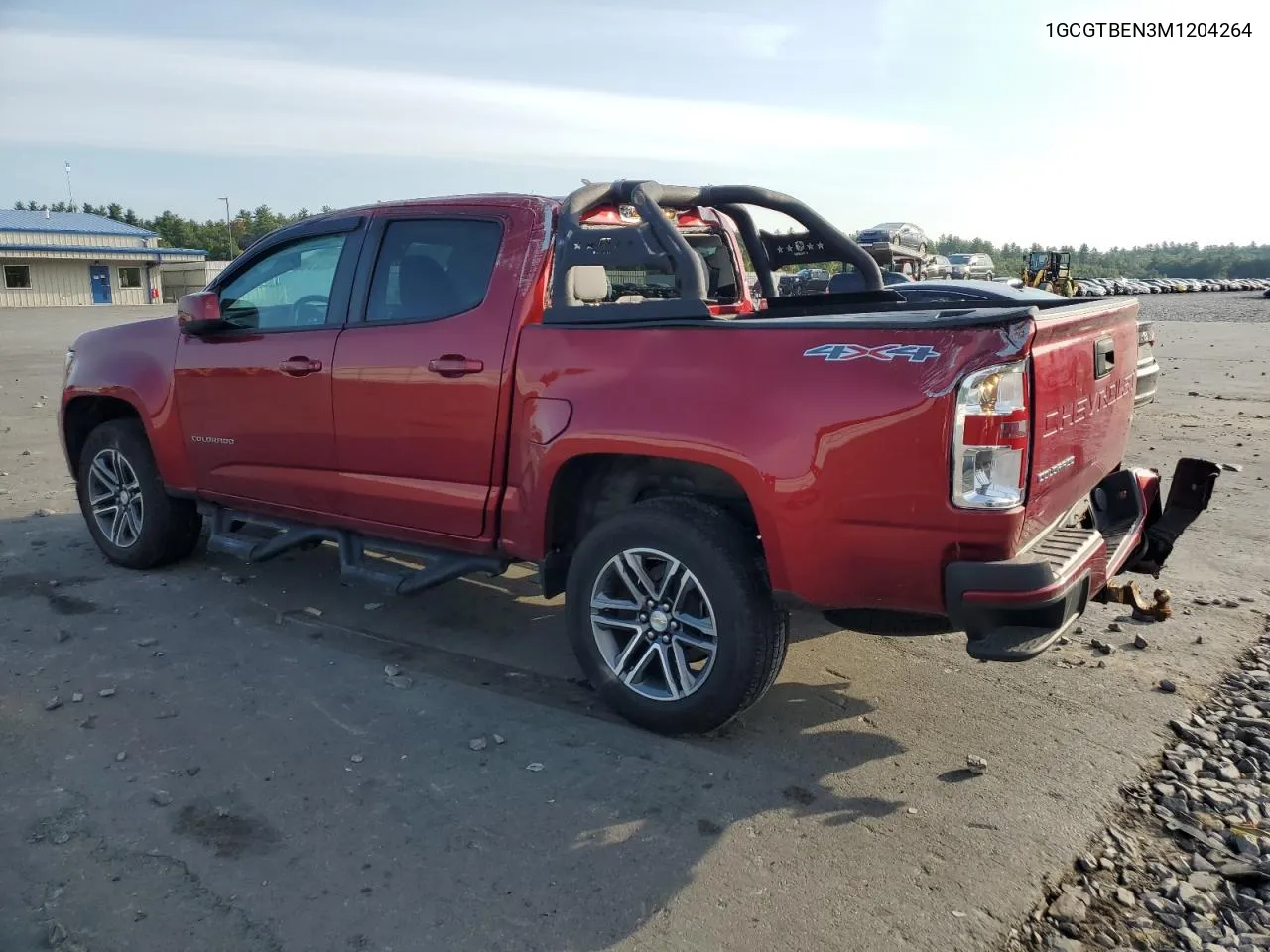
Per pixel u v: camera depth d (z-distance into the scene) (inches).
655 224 149.3
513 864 117.6
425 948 103.4
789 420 129.1
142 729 149.1
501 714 157.1
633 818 127.6
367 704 159.6
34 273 2011.6
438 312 169.5
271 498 196.1
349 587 217.3
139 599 206.2
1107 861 120.4
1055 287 1482.5
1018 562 120.6
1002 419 118.7
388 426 173.0
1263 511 283.7
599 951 103.5
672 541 141.6
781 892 113.1
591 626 153.2
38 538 249.4
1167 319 1395.2
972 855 120.8
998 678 172.6
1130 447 379.2
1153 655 181.9
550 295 160.1
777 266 219.6
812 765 142.2
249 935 104.7
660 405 139.7
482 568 167.6
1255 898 114.3
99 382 220.2
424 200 177.9
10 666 170.7
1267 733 152.0
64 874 114.2
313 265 189.6
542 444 152.3
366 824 125.3
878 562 127.0
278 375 187.6
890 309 190.2
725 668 140.1
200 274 2236.7
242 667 172.9
